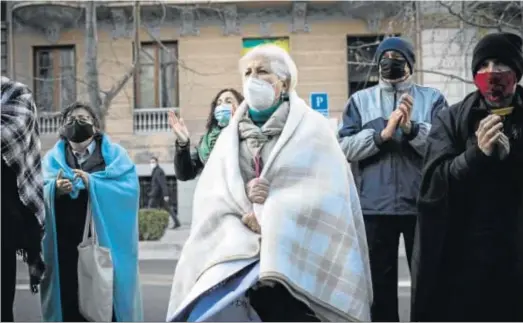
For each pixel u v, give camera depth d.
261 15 17.59
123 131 18.66
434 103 5.15
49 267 5.41
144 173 18.66
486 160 3.73
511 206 3.84
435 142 3.96
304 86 17.33
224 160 3.99
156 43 18.36
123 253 5.59
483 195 3.85
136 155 18.67
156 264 12.28
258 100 4.00
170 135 18.67
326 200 3.81
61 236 5.49
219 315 3.85
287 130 3.94
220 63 18.08
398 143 4.99
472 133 3.91
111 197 5.55
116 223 5.58
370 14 16.89
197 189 4.00
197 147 5.41
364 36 17.22
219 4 17.61
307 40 17.28
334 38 17.22
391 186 4.98
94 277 5.39
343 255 3.76
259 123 4.09
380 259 5.00
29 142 4.39
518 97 3.93
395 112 4.87
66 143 5.73
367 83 16.80
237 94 5.38
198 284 3.69
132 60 18.02
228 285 3.71
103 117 14.95
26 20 17.69
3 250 4.35
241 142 4.05
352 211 3.99
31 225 4.43
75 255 5.50
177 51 18.25
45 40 17.89
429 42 15.46
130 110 18.67
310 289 3.67
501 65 3.86
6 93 4.41
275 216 3.73
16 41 17.73
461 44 15.14
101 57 18.03
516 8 13.16
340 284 3.72
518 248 3.80
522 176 3.81
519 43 3.92
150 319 7.25
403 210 4.95
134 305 5.62
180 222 18.19
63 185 5.39
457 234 3.93
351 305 3.70
